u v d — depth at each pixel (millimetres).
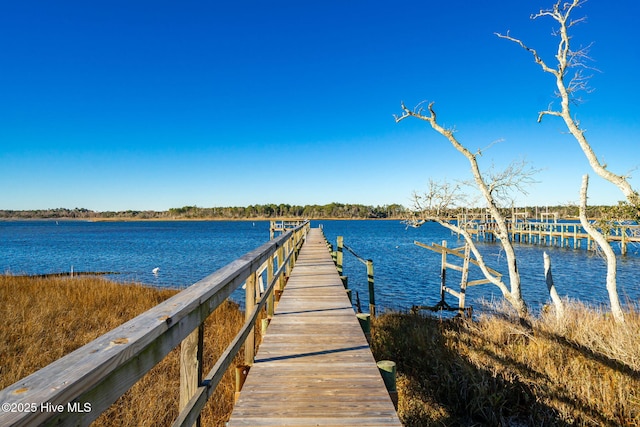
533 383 5887
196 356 1946
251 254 3764
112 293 13367
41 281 15492
